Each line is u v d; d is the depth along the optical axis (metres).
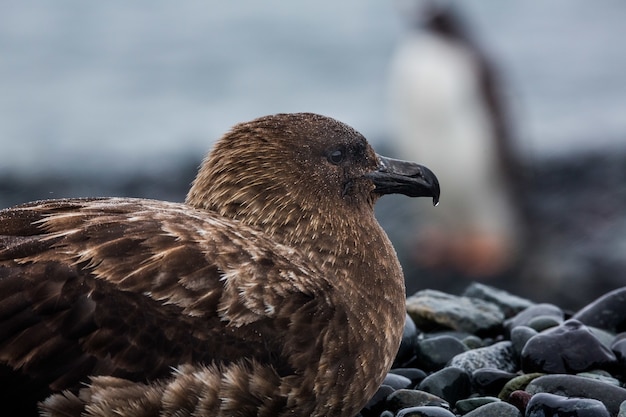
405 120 23.47
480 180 22.33
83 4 38.66
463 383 7.96
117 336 6.23
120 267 6.33
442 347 8.63
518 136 23.14
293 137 7.34
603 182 21.94
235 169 7.23
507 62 32.44
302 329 6.59
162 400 6.27
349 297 6.98
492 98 23.03
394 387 8.03
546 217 20.89
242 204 7.19
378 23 35.22
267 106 28.03
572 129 25.77
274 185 7.21
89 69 31.03
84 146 24.22
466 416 7.35
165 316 6.31
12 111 26.94
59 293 6.20
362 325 6.89
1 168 22.58
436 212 21.05
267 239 7.01
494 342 9.18
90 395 6.18
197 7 38.34
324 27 35.34
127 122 26.12
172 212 6.81
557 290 18.28
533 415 7.21
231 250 6.62
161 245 6.48
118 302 6.25
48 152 23.73
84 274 6.27
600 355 8.08
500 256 19.77
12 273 6.22
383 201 20.81
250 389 6.43
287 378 6.52
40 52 32.81
